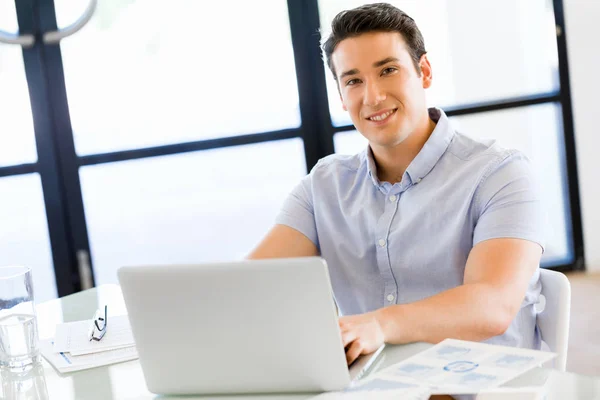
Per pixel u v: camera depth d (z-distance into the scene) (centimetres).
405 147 175
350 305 186
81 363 141
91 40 376
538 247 157
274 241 189
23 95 373
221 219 395
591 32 384
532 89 391
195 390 122
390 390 110
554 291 158
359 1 378
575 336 313
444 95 390
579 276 395
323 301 109
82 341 153
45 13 368
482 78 389
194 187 391
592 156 393
